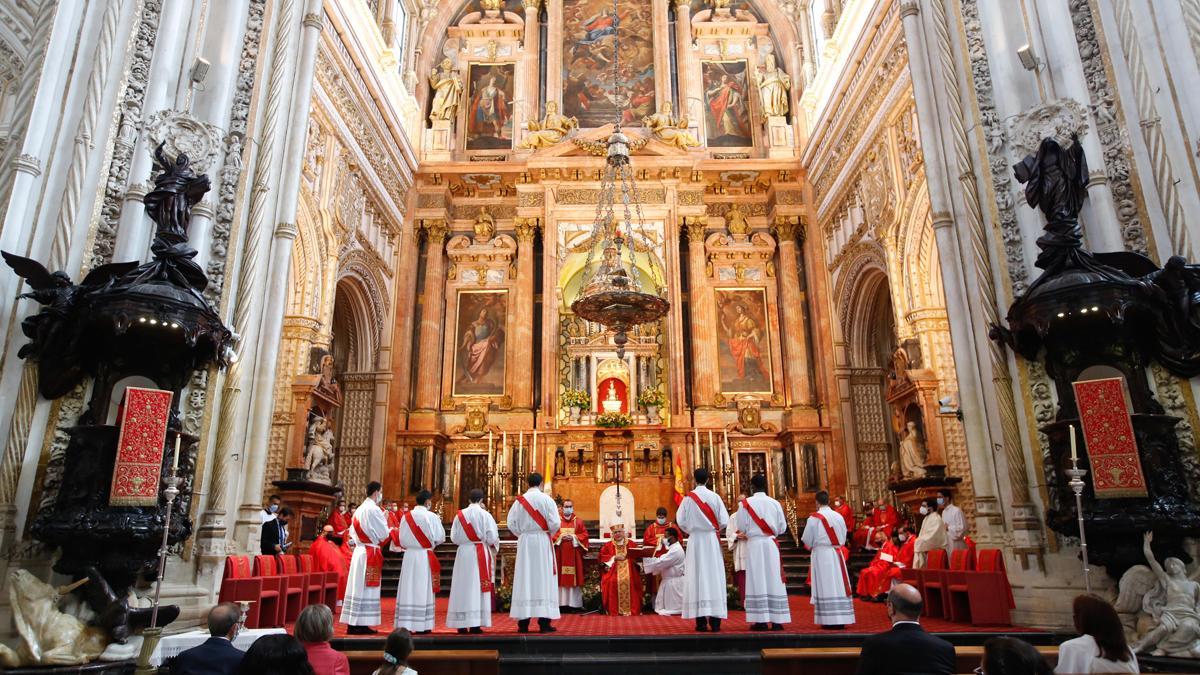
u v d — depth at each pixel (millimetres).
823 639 7809
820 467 19141
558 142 21984
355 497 18609
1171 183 8305
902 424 15648
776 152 21594
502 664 7305
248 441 9648
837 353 19516
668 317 20375
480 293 21453
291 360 14758
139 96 8742
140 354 7816
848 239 18578
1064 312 7832
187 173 8094
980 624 8586
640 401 19453
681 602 10586
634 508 18531
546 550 8555
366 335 19484
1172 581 6898
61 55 8172
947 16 10680
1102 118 8969
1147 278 7816
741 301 21297
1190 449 7773
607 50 23641
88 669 6047
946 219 10352
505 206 22219
